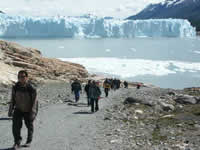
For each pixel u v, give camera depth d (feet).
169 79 221.66
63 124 35.40
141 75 234.99
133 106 50.26
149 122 36.52
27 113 22.35
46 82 113.29
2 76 94.38
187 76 235.40
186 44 643.04
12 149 22.40
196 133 29.43
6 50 120.47
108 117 40.19
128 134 29.45
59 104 57.57
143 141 26.43
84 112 46.80
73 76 133.28
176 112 44.91
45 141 25.81
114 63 297.33
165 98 64.18
